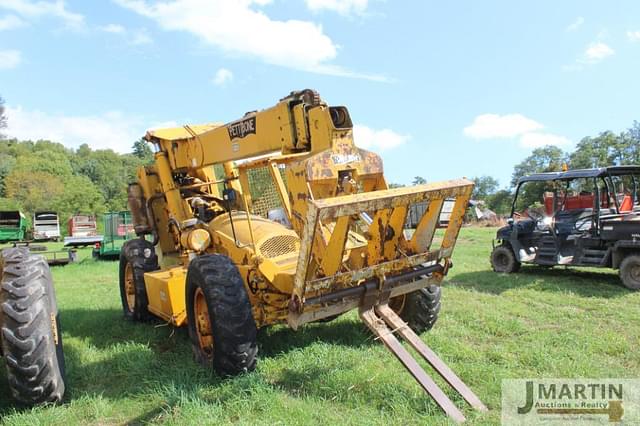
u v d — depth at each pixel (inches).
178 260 243.1
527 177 373.1
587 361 166.1
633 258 299.0
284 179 171.3
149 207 254.4
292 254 179.2
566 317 231.9
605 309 245.4
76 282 415.5
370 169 156.6
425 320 195.6
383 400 136.7
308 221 130.5
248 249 174.4
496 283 329.1
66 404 143.4
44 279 143.1
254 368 155.4
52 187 2196.1
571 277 352.8
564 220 347.6
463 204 159.6
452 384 136.6
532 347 182.2
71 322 248.7
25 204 2059.5
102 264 578.9
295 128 160.6
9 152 3272.6
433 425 120.3
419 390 140.9
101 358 185.9
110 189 3147.1
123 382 162.1
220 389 146.6
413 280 167.0
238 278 157.9
